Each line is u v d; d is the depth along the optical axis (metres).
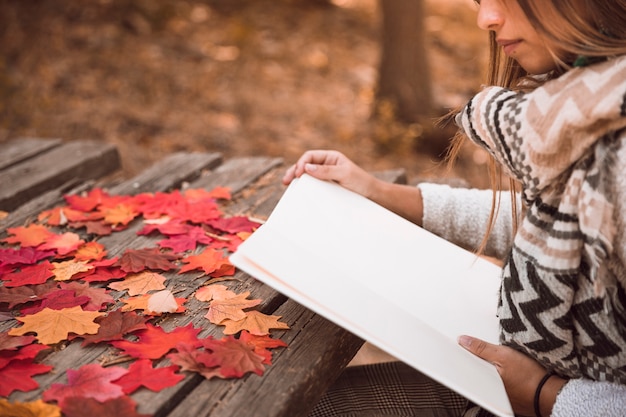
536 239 1.20
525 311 1.21
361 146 5.03
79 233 1.69
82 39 5.30
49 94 4.58
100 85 4.86
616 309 1.15
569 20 1.11
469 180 4.97
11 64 4.76
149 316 1.28
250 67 5.72
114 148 2.44
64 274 1.42
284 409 1.06
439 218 1.59
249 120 4.95
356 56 6.47
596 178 1.08
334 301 1.12
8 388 1.05
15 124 4.20
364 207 1.48
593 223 1.08
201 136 4.60
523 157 1.15
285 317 1.31
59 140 2.49
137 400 1.05
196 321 1.28
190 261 1.49
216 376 1.11
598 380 1.20
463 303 1.35
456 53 6.97
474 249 1.61
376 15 7.47
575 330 1.19
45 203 1.89
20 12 5.32
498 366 1.24
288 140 4.81
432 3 8.31
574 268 1.14
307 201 1.41
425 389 1.46
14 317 1.28
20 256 1.50
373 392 1.45
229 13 6.65
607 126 1.07
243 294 1.37
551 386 1.23
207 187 2.04
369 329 1.09
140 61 5.29
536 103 1.13
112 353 1.17
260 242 1.18
